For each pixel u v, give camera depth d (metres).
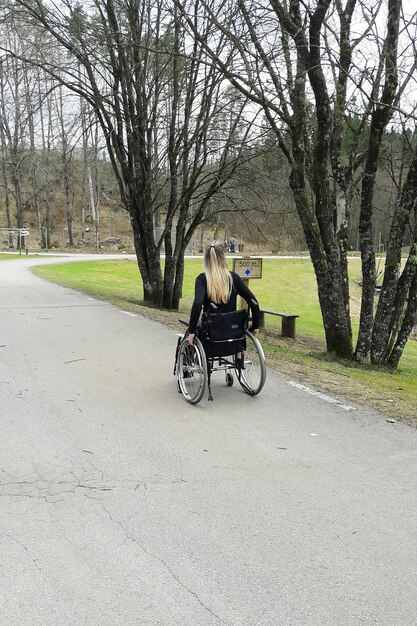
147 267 17.08
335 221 9.91
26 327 10.22
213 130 14.99
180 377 6.14
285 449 4.69
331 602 2.76
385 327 9.97
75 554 3.10
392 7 8.16
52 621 2.58
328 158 10.09
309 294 30.55
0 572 2.93
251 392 6.24
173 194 16.41
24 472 4.14
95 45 12.88
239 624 2.59
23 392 6.18
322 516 3.58
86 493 3.82
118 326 10.62
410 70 8.51
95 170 46.69
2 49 12.65
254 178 14.86
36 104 13.67
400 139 10.47
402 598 2.80
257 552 3.16
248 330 6.09
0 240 58.47
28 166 45.44
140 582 2.87
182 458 4.45
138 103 14.50
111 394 6.18
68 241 60.38
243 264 13.46
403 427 5.32
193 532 3.35
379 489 3.98
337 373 7.82
